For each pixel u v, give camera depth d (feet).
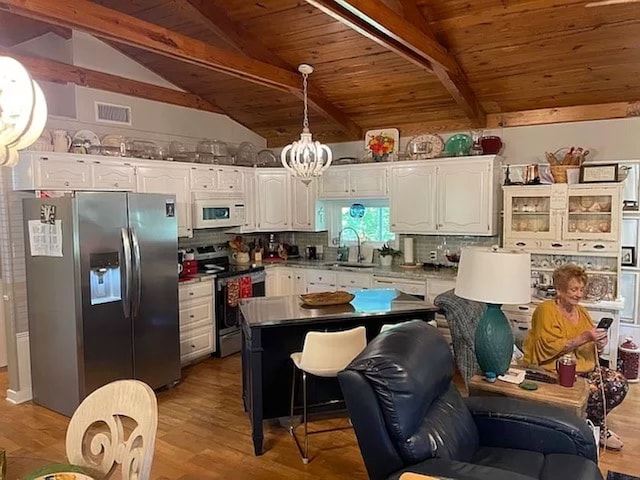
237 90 18.75
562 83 14.62
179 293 15.75
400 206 18.30
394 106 17.93
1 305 16.26
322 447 10.90
